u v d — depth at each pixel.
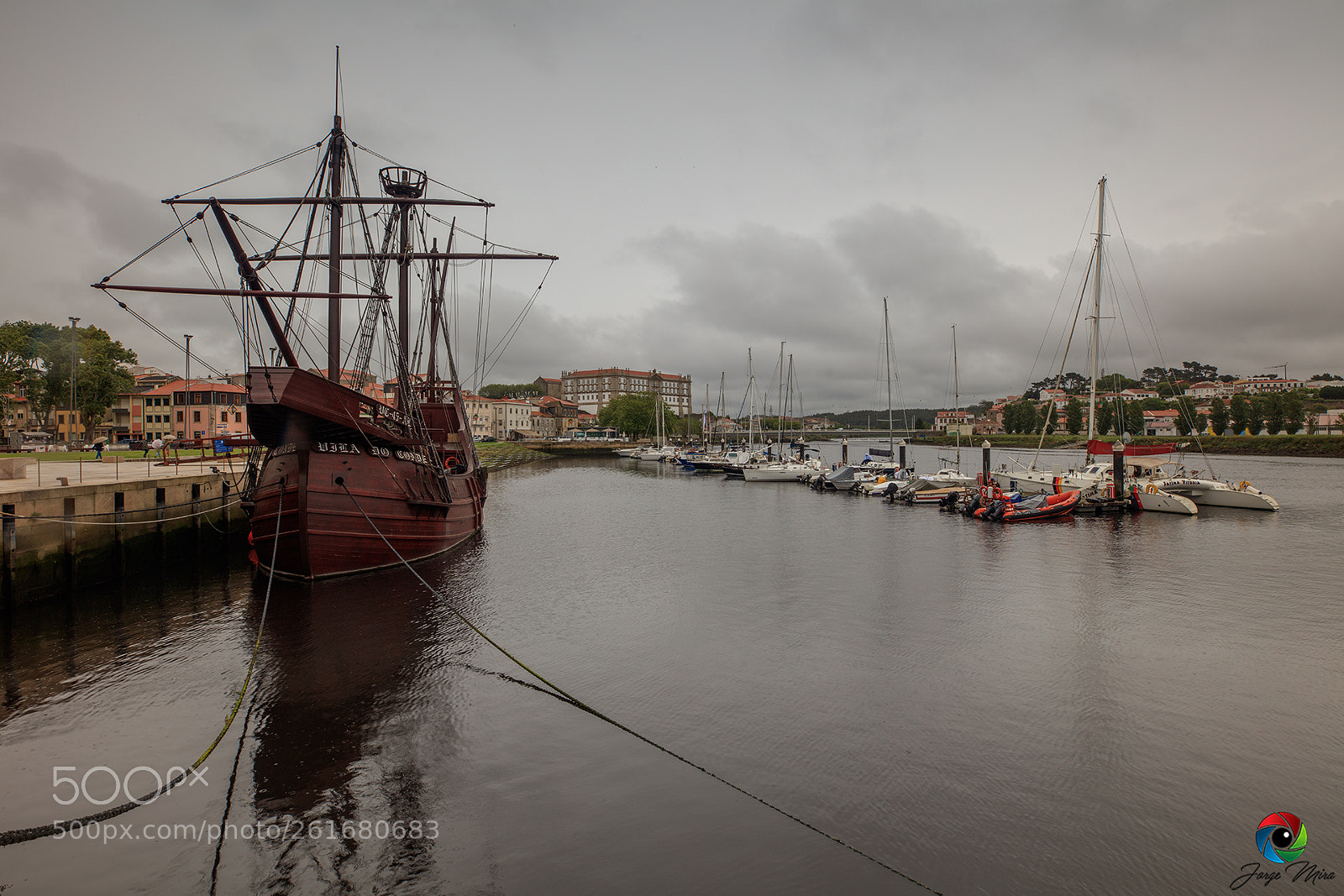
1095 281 47.72
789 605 21.45
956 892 8.12
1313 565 27.14
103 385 76.12
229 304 19.70
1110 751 11.65
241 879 8.28
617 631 18.70
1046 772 10.97
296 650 16.64
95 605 20.55
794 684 14.73
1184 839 9.19
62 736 12.01
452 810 9.76
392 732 12.27
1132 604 21.31
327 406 21.14
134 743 11.77
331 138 24.94
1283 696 13.96
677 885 8.17
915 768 11.10
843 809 9.89
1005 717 13.02
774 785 10.55
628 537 36.53
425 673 15.24
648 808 9.88
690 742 11.98
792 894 8.03
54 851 8.79
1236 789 10.46
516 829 9.33
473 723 12.68
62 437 81.00
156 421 82.38
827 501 56.69
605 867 8.50
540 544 34.06
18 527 19.06
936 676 15.20
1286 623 19.09
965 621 19.50
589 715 13.07
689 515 47.44
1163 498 43.31
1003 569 27.08
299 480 22.55
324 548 23.14
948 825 9.51
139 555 24.83
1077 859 8.74
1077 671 15.44
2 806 9.79
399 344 31.94
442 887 8.12
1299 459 109.81
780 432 85.62
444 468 30.09
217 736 12.01
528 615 20.28
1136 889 8.19
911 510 50.03
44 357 74.50
